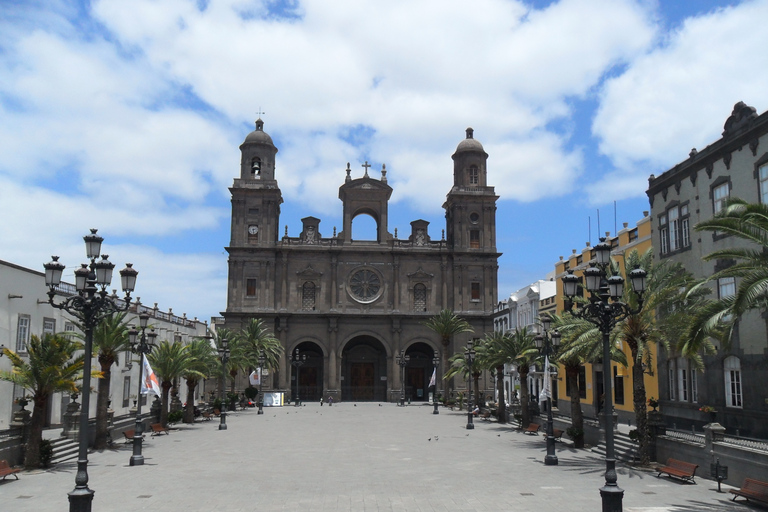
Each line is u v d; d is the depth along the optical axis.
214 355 59.41
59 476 25.33
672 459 25.45
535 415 44.12
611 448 18.47
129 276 22.16
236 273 80.69
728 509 19.42
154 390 30.38
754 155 30.17
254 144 83.69
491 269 83.88
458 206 84.75
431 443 36.47
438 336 82.00
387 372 81.38
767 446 22.34
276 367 77.62
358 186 84.62
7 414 38.31
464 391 80.06
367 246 83.69
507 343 47.31
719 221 20.33
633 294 27.61
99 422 33.72
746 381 30.16
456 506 19.83
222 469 26.98
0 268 37.16
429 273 83.88
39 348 27.84
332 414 60.28
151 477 25.02
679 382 36.91
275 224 84.06
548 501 20.58
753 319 29.69
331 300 81.81
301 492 21.98
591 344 29.22
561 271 55.81
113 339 33.69
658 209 39.25
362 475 25.45
